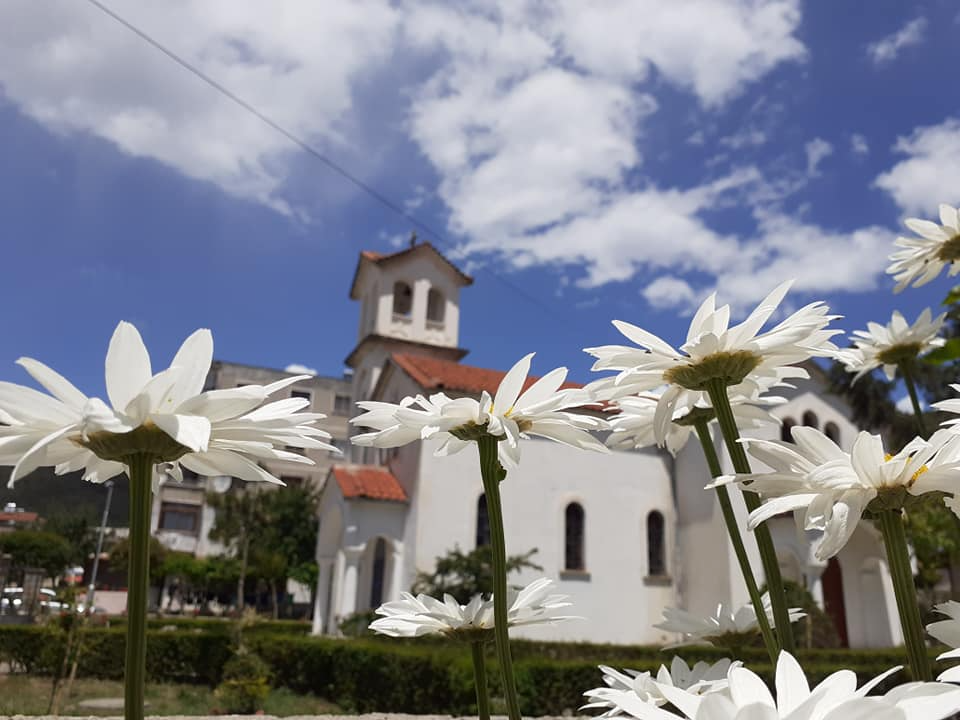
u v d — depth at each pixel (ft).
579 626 64.59
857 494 5.01
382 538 71.15
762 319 6.37
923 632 4.96
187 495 138.31
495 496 6.38
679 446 9.72
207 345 4.92
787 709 3.19
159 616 120.57
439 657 36.70
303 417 5.26
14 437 4.65
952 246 11.00
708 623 8.22
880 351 11.92
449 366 75.82
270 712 40.88
